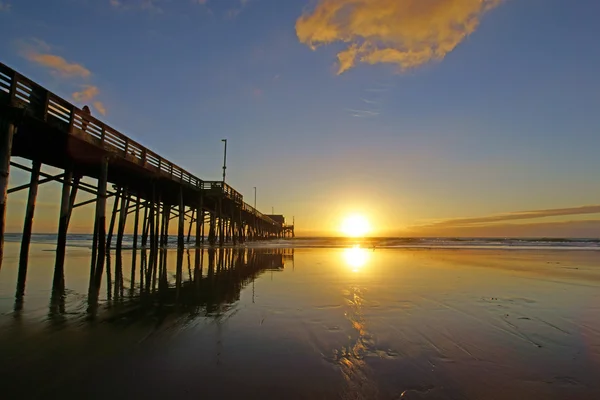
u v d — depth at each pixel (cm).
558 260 2066
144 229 2478
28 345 451
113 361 408
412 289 955
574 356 459
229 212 3841
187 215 3281
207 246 3195
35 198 1352
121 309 662
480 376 390
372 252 2862
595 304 790
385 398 336
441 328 575
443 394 347
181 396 329
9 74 909
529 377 391
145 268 1298
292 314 652
